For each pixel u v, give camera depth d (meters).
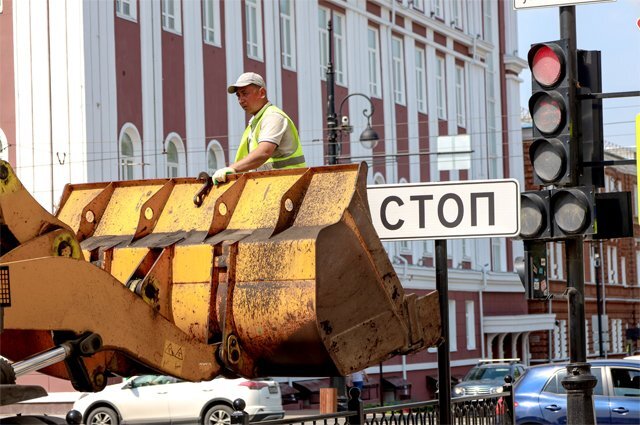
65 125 45.44
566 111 15.18
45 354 9.43
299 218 11.20
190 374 10.62
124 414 37.78
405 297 11.82
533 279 15.29
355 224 11.15
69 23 45.53
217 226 11.41
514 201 13.34
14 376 9.16
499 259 78.94
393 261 63.16
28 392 9.12
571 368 15.65
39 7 46.06
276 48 57.28
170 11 50.50
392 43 68.69
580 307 15.48
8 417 9.79
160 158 48.66
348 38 63.75
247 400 37.16
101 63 46.06
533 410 27.23
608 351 106.06
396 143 68.12
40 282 9.38
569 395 15.71
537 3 15.54
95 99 45.62
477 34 78.25
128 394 37.84
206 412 37.44
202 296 11.16
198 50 51.50
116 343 9.95
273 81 56.84
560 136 15.21
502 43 81.12
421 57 71.81
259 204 11.44
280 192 11.43
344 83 63.41
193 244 11.32
